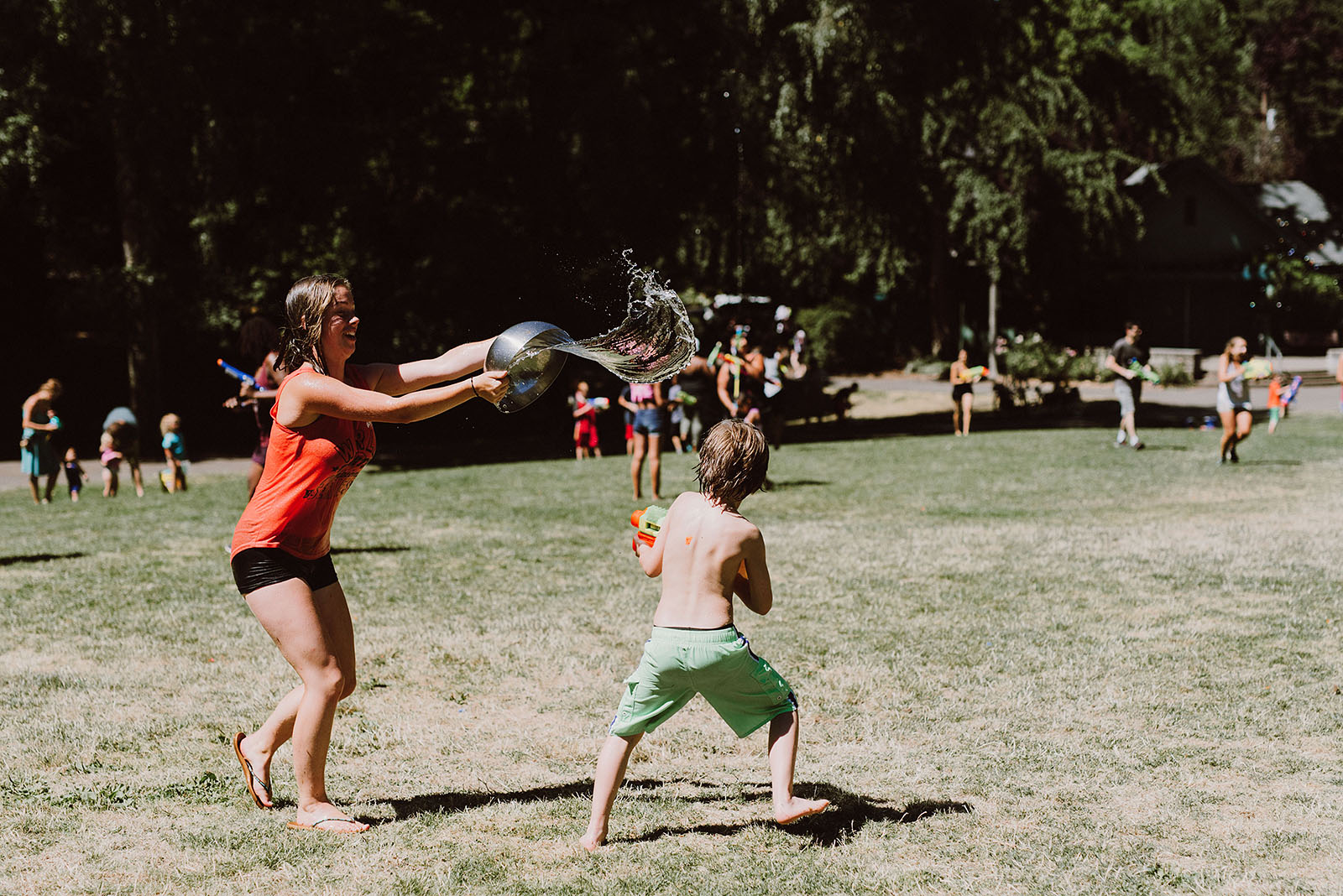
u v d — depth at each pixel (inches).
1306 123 2258.9
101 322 1042.1
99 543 436.8
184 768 194.9
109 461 710.5
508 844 162.6
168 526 487.8
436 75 987.9
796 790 182.5
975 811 173.5
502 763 197.3
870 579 345.1
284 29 908.6
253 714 223.3
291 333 162.1
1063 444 805.9
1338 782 183.8
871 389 1609.3
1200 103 2249.0
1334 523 439.2
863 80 1047.6
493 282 986.7
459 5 978.7
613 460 786.8
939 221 1740.9
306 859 157.2
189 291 1042.1
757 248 1189.1
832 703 227.3
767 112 1022.4
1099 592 323.6
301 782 168.9
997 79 1194.0
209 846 161.8
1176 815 171.2
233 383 1323.8
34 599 325.7
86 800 179.3
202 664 258.7
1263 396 1378.0
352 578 354.3
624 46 971.9
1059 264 1722.4
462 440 1121.4
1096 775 187.9
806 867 153.7
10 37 863.1
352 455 164.1
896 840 163.0
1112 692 232.1
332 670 165.5
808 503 520.7
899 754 198.8
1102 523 452.1
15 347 1343.5
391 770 194.1
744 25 1019.9
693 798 181.0
